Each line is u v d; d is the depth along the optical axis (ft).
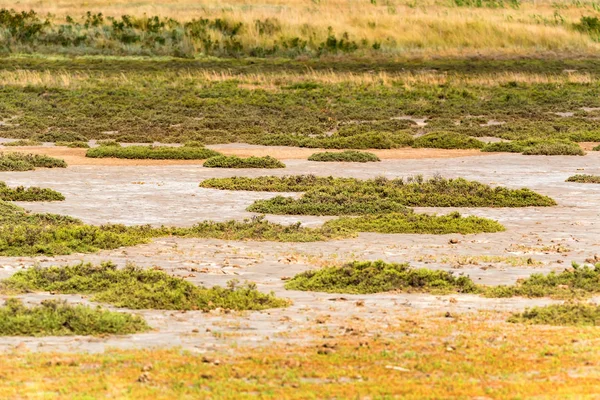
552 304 48.83
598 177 104.63
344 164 120.98
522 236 72.43
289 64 250.57
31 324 44.21
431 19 278.46
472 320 46.26
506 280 56.65
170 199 89.92
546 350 40.34
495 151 136.98
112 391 34.71
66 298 51.57
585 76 233.55
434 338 42.57
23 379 36.11
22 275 55.52
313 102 197.67
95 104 190.39
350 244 69.31
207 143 148.77
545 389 34.78
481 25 275.39
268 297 50.60
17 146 140.26
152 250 66.33
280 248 67.56
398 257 64.13
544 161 123.85
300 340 42.32
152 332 44.06
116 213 82.12
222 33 272.92
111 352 40.16
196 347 41.06
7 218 74.64
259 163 115.75
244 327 44.91
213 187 97.40
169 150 126.41
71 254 64.69
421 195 89.76
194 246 68.03
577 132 156.97
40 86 207.21
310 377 36.68
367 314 47.75
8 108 181.98
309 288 54.19
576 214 83.10
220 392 34.53
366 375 36.86
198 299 50.11
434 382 35.88
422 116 187.11
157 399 33.83
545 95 210.38
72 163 118.62
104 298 50.65
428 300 51.37
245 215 81.92
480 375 36.91
